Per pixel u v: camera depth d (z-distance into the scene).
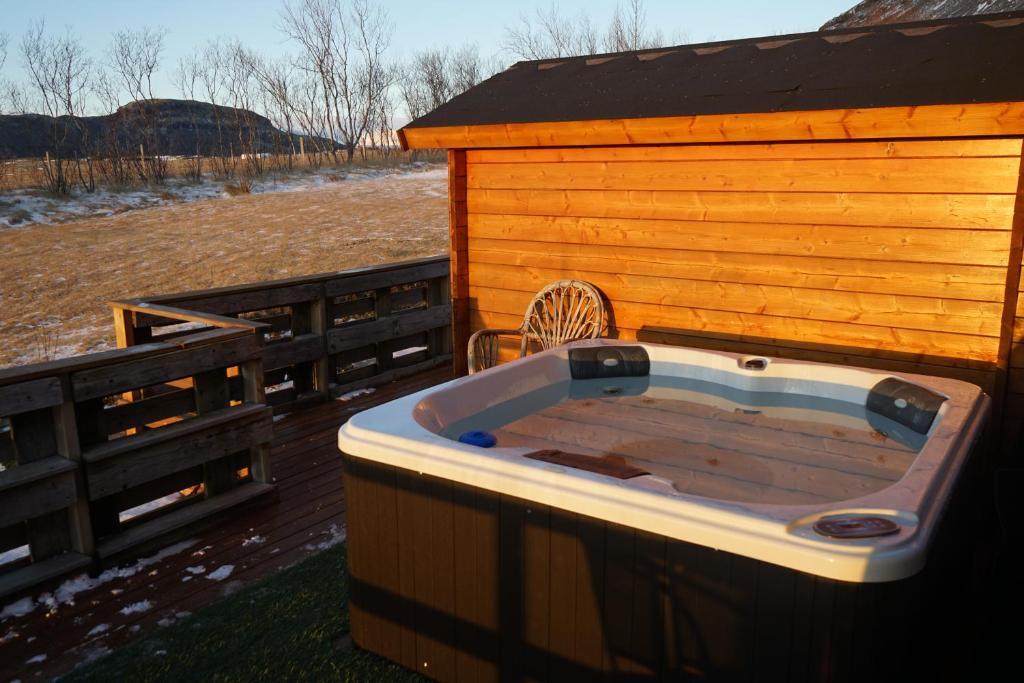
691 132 3.37
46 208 17.08
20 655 2.30
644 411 3.37
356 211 16.69
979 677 2.16
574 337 4.22
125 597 2.64
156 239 13.43
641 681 1.86
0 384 2.46
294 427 4.52
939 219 3.17
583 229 4.21
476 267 4.70
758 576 1.66
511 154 4.40
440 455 2.12
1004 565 2.15
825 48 3.79
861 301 3.41
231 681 2.17
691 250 3.86
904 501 1.81
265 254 11.80
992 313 3.12
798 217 3.51
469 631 2.14
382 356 5.56
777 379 3.43
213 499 3.22
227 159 25.52
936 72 3.06
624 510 1.80
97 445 2.80
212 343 3.12
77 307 8.66
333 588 2.68
